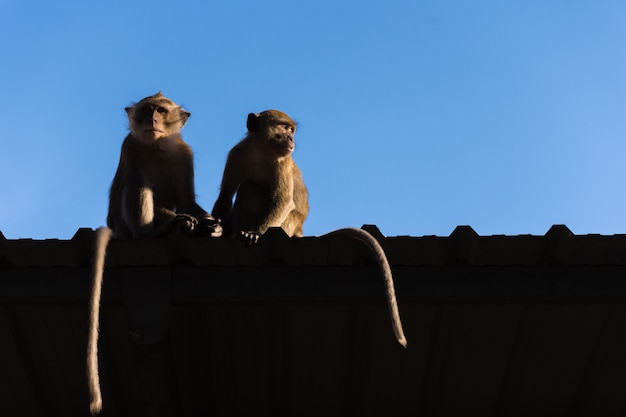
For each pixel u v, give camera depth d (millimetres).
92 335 8156
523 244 8703
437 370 10719
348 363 10586
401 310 9883
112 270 8922
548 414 11258
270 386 10883
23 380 10570
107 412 11016
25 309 9742
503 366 10648
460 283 8922
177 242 8695
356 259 8891
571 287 8891
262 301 8875
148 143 11961
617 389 10945
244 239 8742
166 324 8766
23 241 8625
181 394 10945
